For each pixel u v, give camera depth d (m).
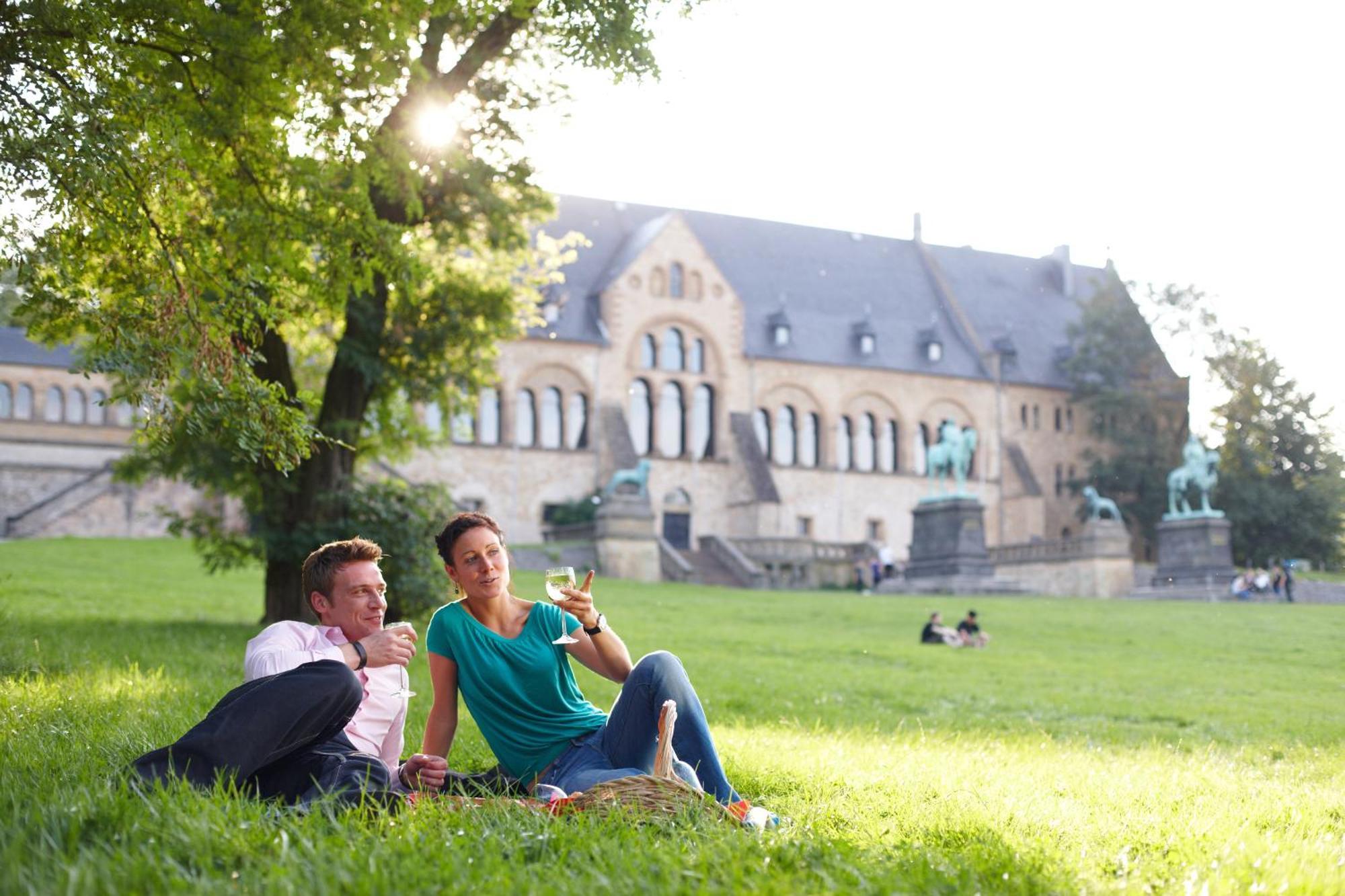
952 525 67.62
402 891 4.59
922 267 95.88
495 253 27.12
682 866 5.07
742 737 12.52
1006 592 65.69
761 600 50.72
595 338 78.88
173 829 5.11
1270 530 81.69
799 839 5.77
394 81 16.19
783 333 85.19
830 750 11.59
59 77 12.37
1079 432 93.19
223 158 15.30
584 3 17.78
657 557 68.06
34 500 75.75
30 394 78.38
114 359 12.48
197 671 15.96
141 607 32.06
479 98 23.14
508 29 21.66
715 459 81.50
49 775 6.75
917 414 88.44
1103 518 87.50
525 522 76.31
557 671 7.25
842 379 86.25
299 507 25.25
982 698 21.33
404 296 25.08
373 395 27.25
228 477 26.50
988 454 90.06
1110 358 89.69
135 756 7.73
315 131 16.14
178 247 13.45
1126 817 7.59
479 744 10.45
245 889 4.53
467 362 27.11
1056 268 99.50
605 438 78.38
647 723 6.96
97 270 14.23
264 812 5.66
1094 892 5.29
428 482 26.80
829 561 75.44
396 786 6.92
